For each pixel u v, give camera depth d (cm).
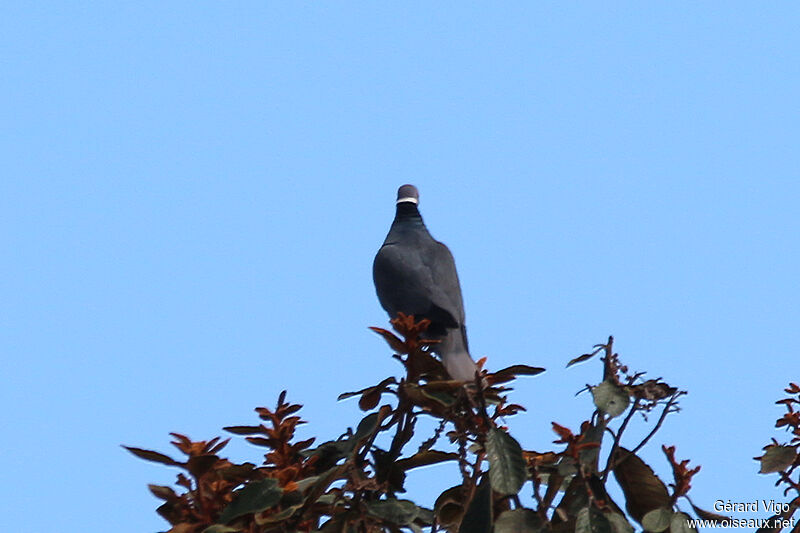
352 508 1019
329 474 987
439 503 1084
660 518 1043
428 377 1124
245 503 943
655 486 1091
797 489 1115
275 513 970
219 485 970
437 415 1091
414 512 1013
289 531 992
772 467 1115
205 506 959
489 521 990
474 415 1056
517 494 1002
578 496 1046
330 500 1030
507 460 1007
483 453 1077
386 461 1111
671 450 1081
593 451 1072
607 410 1051
